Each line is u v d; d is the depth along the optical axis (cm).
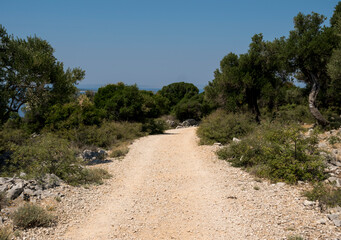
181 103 4834
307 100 2191
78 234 566
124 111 2478
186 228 605
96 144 1648
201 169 1155
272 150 976
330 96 2050
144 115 2703
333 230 533
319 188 735
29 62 1468
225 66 2431
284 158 909
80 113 1805
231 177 998
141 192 873
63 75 1656
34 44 1659
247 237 536
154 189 906
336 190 729
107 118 2462
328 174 871
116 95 2611
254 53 2216
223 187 887
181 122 4644
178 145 1798
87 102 1989
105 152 1481
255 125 1764
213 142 1712
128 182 992
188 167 1209
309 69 1557
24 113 1900
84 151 1416
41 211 598
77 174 937
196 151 1551
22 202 661
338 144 1157
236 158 1234
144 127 2580
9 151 1342
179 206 745
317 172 869
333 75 1340
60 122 1688
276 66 2141
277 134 1030
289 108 2153
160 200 796
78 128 1664
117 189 902
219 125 1780
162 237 563
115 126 2073
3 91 1417
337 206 630
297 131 981
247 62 2252
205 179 1004
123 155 1466
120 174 1098
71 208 691
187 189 899
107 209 721
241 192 819
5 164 1195
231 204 727
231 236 549
